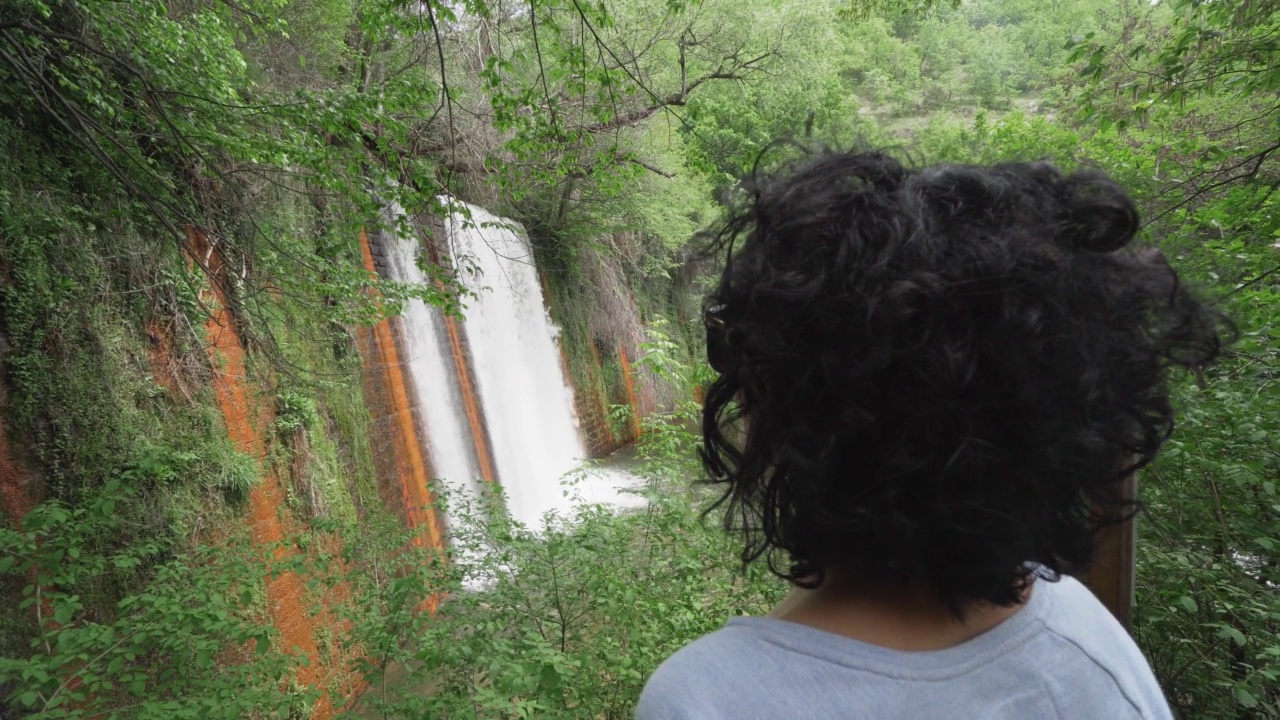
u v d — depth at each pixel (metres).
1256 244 3.93
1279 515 2.98
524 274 14.04
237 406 6.30
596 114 5.45
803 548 0.63
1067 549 0.62
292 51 8.20
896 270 0.54
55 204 4.96
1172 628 2.96
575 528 5.05
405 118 6.25
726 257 0.70
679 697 0.55
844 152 0.69
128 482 4.94
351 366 8.38
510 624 3.98
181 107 5.15
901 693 0.55
